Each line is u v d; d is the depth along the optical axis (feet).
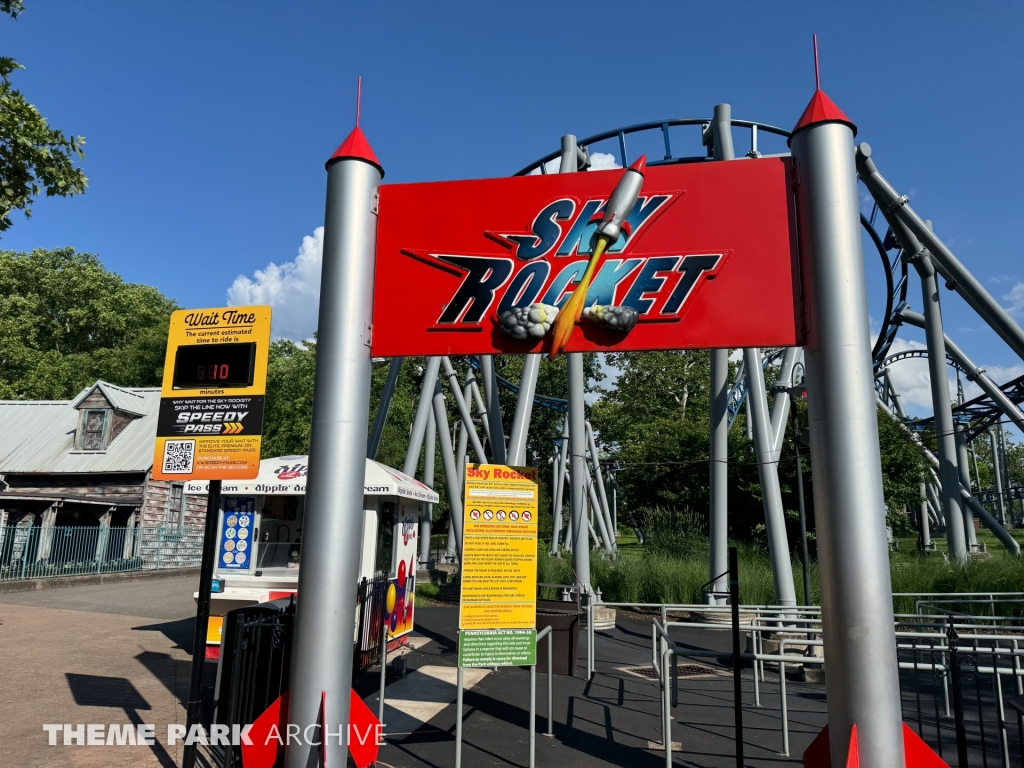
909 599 47.67
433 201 18.25
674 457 105.81
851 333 15.49
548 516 140.05
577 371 49.55
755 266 16.79
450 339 17.66
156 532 78.48
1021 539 144.56
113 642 34.76
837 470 15.03
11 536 58.90
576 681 29.37
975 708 25.82
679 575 53.93
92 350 155.02
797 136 16.90
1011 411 79.20
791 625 35.55
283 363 128.06
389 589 30.63
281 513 33.17
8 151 28.68
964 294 62.80
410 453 60.23
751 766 19.21
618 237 17.25
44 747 19.04
